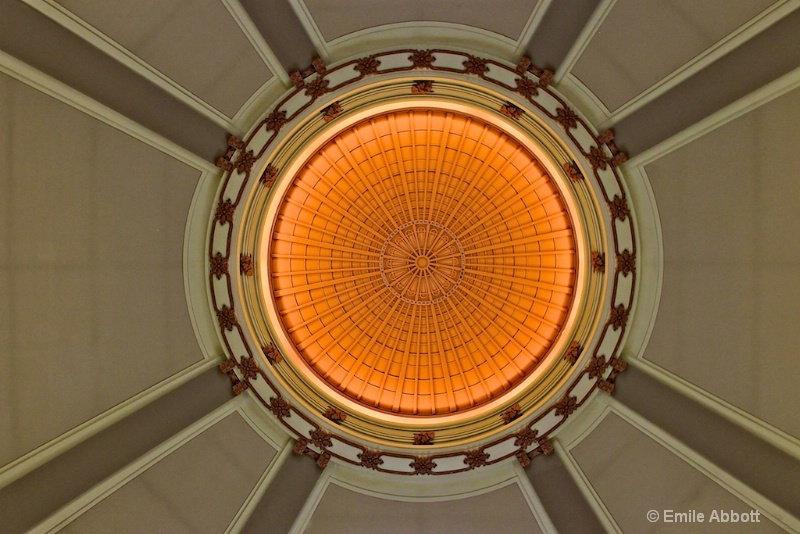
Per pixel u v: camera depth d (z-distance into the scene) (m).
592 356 10.00
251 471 9.95
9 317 7.89
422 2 9.06
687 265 9.25
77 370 8.49
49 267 8.23
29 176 7.89
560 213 11.21
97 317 8.72
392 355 12.45
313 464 10.35
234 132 9.59
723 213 8.81
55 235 8.24
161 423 9.22
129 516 8.74
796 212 8.16
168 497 9.16
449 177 12.12
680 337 9.38
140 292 9.16
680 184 9.11
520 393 10.80
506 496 10.06
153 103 8.75
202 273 9.81
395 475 10.30
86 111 8.10
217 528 9.51
